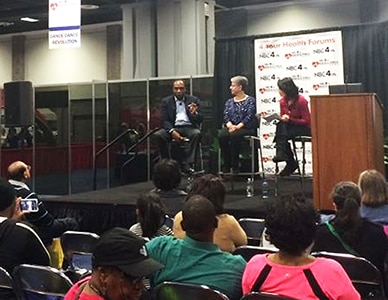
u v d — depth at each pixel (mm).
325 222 2723
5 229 2639
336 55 7340
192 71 9922
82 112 10328
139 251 1384
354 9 10812
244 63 7945
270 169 7293
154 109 9641
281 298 1708
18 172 4168
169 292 2049
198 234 2211
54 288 2342
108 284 1362
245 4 11320
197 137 6137
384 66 7289
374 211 3053
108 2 10922
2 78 14547
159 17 10289
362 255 2584
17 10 11914
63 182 10422
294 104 5250
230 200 5109
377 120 4551
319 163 4484
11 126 7504
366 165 4340
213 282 2139
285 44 7543
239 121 5676
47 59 14164
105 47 13500
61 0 7457
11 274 2576
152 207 2941
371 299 2383
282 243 1825
